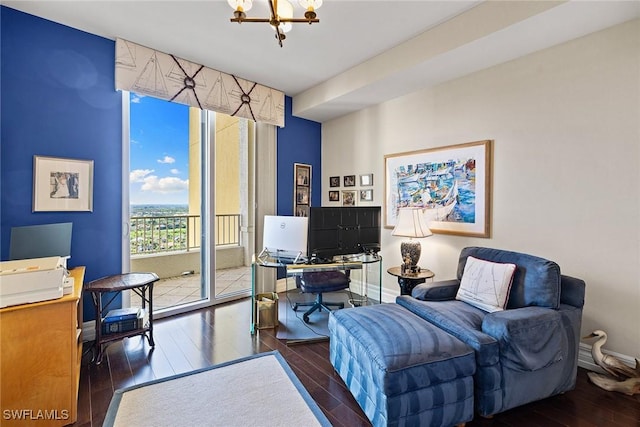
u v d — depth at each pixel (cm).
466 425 177
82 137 275
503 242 284
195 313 348
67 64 266
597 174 231
